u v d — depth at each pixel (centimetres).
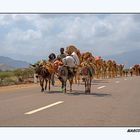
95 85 2869
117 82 3369
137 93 2095
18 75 4138
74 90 2345
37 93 2156
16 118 1195
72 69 2139
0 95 2052
